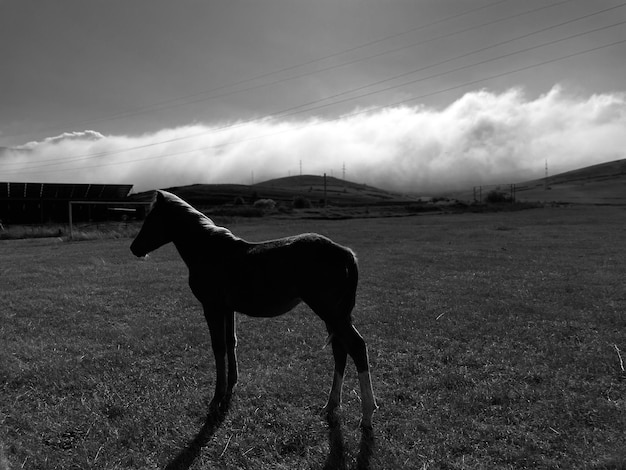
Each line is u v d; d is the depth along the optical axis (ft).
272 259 8.34
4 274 27.27
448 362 11.25
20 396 9.75
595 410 8.32
